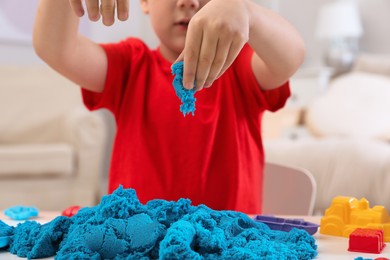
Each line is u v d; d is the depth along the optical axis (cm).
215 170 104
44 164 292
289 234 60
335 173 153
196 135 103
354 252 58
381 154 153
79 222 58
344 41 425
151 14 101
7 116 329
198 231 53
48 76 341
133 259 52
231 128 104
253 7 73
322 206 152
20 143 330
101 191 371
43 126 334
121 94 108
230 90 106
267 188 116
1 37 346
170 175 103
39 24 89
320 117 337
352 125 324
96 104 108
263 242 55
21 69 339
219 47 61
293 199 113
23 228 61
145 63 109
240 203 103
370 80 348
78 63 97
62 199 299
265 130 322
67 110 340
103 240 54
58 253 53
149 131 105
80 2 69
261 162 110
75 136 305
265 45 81
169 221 58
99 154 308
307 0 452
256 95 105
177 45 98
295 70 90
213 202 103
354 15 413
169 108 104
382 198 144
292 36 84
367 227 65
